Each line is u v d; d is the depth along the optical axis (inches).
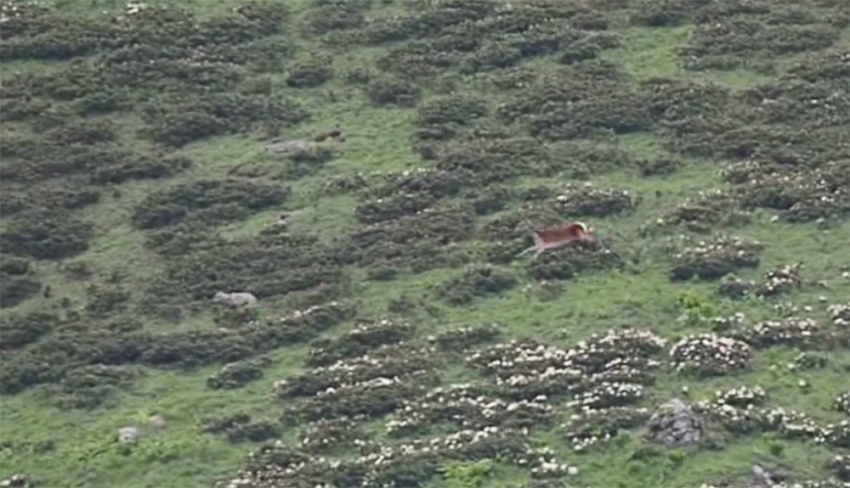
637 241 5123.0
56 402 4697.3
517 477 4239.7
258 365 4753.9
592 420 4360.2
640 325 4771.2
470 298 4936.0
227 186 5487.2
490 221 5255.9
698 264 4963.1
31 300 5123.0
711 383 4522.6
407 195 5369.1
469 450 4306.1
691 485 4185.5
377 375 4645.7
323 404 4544.8
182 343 4847.4
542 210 5255.9
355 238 5226.4
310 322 4884.4
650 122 5644.7
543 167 5462.6
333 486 4234.7
